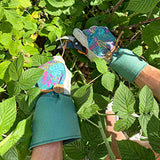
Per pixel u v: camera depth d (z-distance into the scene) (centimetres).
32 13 140
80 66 192
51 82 106
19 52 121
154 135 77
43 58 134
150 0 77
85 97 97
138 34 180
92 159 103
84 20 172
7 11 109
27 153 91
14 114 80
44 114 88
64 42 153
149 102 94
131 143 77
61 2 138
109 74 122
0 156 79
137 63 120
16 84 97
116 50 133
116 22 163
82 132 109
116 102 95
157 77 110
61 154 82
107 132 145
